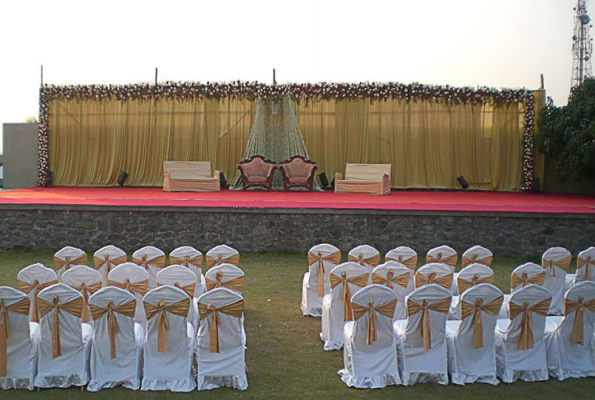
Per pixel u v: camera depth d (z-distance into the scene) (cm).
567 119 1494
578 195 1544
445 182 1638
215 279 535
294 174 1496
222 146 1641
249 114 1633
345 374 461
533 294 446
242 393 427
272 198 1252
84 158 1669
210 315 427
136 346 439
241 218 1013
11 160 1716
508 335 456
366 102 1634
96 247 1016
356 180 1490
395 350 450
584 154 1455
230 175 1639
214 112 1636
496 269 919
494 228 1005
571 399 422
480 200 1292
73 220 1017
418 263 951
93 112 1662
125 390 430
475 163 1638
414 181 1639
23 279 516
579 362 475
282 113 1605
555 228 1005
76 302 423
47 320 426
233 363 437
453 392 433
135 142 1653
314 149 1644
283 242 1012
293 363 496
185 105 1642
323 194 1404
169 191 1434
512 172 1636
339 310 532
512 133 1633
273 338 566
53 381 435
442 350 449
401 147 1633
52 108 1664
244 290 769
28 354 430
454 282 634
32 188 1578
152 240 1013
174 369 436
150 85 1625
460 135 1636
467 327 447
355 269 523
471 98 1611
